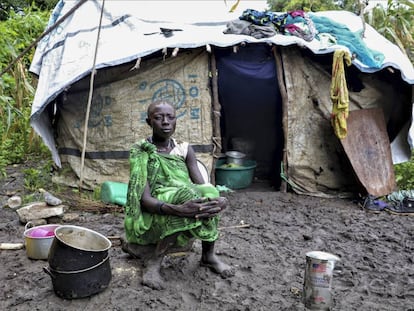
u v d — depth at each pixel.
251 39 5.36
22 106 8.02
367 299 2.86
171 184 3.03
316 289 2.67
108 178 5.77
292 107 5.73
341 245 3.90
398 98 6.01
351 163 5.41
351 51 5.61
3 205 5.14
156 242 3.14
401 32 8.22
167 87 5.60
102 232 4.11
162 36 5.64
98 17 6.29
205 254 3.18
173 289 2.92
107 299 2.79
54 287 2.80
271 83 6.28
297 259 3.52
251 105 7.11
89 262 2.75
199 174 3.22
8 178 6.56
